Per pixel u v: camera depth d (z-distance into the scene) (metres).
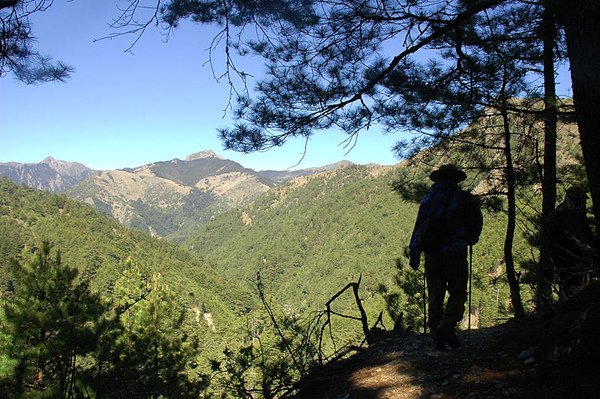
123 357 8.45
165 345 10.88
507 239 6.71
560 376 2.62
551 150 6.39
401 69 5.39
